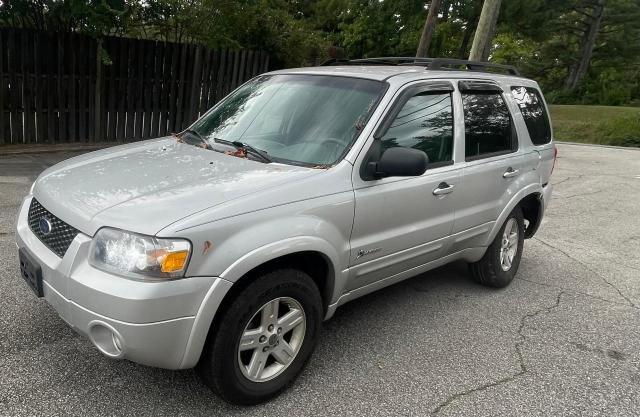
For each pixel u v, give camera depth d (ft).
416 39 93.20
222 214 9.08
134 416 9.60
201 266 8.75
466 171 14.02
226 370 9.47
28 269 9.99
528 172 16.80
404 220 12.39
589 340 13.85
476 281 16.97
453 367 12.09
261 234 9.41
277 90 13.71
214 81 39.58
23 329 11.99
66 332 11.98
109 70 34.35
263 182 10.12
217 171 10.68
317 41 47.11
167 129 38.11
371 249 11.71
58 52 32.01
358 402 10.53
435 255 13.98
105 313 8.49
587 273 19.15
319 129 12.04
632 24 140.15
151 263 8.44
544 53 156.66
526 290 17.11
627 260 20.92
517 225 17.15
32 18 32.09
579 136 98.07
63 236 9.48
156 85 36.70
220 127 13.58
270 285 9.71
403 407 10.48
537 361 12.62
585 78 150.10
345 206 10.85
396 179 12.03
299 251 9.96
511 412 10.58
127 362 11.13
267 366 10.44
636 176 43.01
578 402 11.07
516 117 16.56
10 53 30.42
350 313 14.53
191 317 8.76
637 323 15.06
